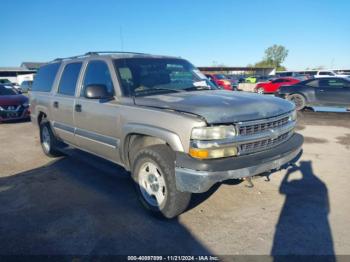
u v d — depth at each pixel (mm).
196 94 3812
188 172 2953
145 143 3746
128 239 3160
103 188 4535
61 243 3121
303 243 2992
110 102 4008
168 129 3154
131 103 3742
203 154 2930
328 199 3932
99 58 4422
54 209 3877
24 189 4566
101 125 4211
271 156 3244
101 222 3516
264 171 3229
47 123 6012
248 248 2943
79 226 3441
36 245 3096
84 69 4727
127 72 4098
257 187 4324
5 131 9492
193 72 4742
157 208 3484
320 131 8203
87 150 4895
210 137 2932
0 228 3439
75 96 4832
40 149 7039
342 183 4457
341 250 2873
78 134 4855
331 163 5387
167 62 4590
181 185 3039
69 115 4977
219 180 2934
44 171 5398
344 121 9773
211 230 3271
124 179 4891
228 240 3082
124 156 3928
